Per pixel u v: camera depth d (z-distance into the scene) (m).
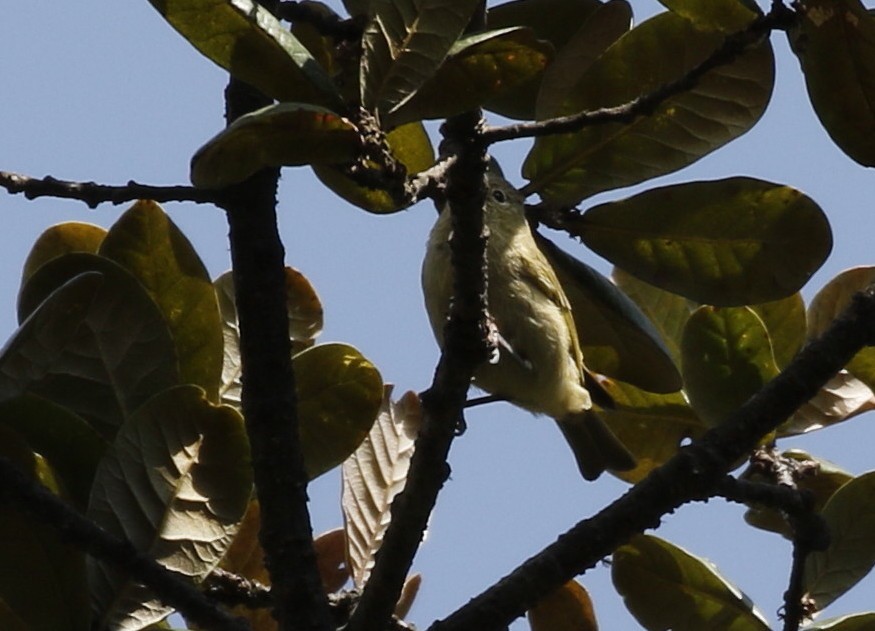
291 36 4.41
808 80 5.34
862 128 5.41
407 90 4.53
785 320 6.61
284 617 4.99
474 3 4.46
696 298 6.18
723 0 5.70
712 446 5.15
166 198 5.04
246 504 5.23
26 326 4.34
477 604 4.99
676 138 6.08
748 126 6.03
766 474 6.49
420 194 4.63
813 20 5.12
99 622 5.00
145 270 5.87
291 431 5.12
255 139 4.14
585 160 6.17
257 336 5.12
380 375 5.89
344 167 4.43
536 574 5.02
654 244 6.17
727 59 5.14
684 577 6.15
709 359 6.32
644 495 5.10
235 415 5.23
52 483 5.18
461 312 4.74
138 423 5.18
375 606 5.00
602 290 6.34
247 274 5.13
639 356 6.53
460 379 4.78
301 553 5.03
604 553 5.10
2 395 4.55
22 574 4.83
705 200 6.00
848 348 5.12
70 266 5.45
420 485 4.88
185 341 5.84
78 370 5.50
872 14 5.03
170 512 5.15
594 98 6.11
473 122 4.72
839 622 5.57
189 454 5.21
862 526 6.10
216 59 4.42
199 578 5.11
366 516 6.18
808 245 5.98
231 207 5.11
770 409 5.16
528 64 4.56
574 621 6.39
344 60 5.55
